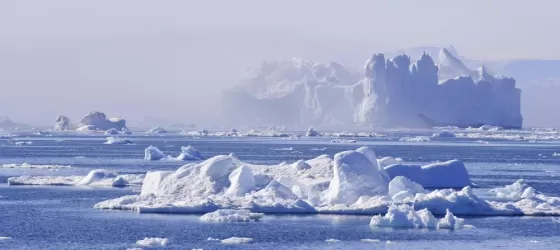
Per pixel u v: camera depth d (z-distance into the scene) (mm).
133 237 77500
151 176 102375
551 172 170375
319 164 112000
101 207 95688
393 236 77812
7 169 165750
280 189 96562
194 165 101938
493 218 88438
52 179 129375
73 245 74312
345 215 89250
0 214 91688
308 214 89625
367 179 95250
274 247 72938
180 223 84188
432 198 90938
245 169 98375
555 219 87750
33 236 78562
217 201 92875
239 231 80000
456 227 82062
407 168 119562
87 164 186500
